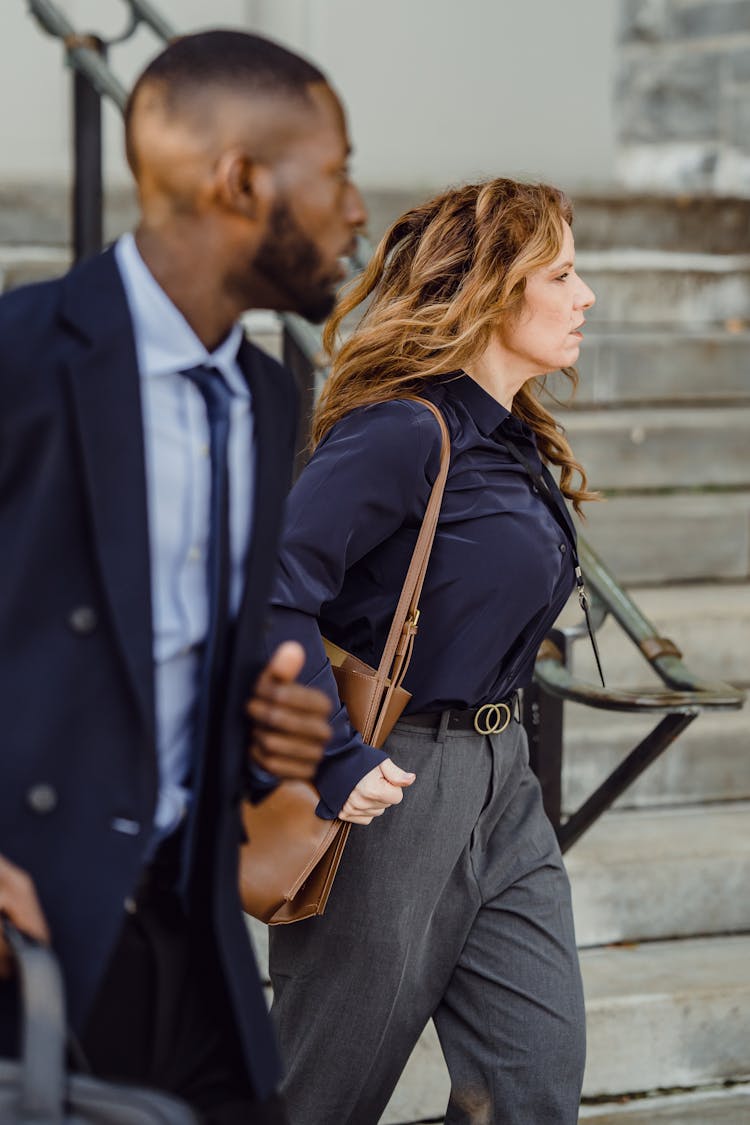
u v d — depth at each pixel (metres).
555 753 5.36
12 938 2.57
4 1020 2.67
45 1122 2.48
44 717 2.59
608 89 12.33
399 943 4.17
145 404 2.71
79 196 7.05
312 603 3.94
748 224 10.98
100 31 10.67
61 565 2.60
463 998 4.42
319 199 2.71
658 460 8.72
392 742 4.16
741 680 7.51
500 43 11.98
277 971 4.34
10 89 10.51
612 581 5.26
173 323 2.72
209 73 2.65
